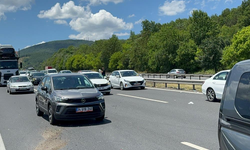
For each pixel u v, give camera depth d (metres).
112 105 13.12
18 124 9.20
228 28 79.62
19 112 12.02
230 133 3.05
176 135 6.97
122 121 9.06
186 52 68.75
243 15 78.44
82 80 9.77
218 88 12.69
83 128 8.18
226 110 3.18
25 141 6.90
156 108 11.73
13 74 33.75
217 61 63.72
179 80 20.84
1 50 33.28
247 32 53.34
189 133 7.14
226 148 3.10
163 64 74.00
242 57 54.03
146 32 110.19
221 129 3.22
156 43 77.19
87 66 125.44
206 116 9.47
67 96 8.45
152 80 24.77
